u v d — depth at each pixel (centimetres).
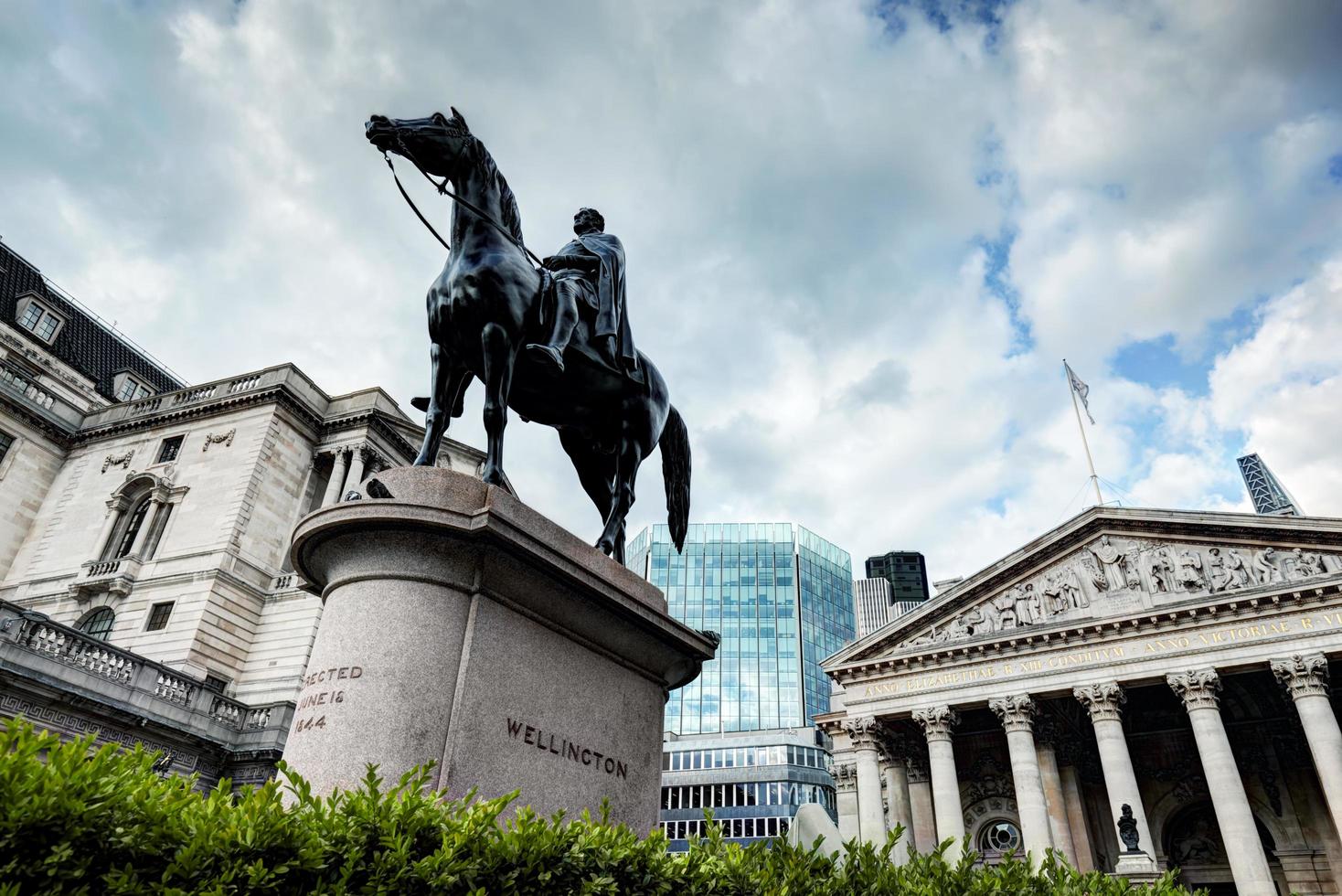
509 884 381
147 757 370
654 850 458
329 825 354
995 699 4256
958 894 623
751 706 12312
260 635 3862
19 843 281
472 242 701
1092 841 4591
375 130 693
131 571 3909
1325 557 3809
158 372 6625
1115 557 4316
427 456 654
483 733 532
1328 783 3394
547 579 599
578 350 742
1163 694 4688
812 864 549
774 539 13862
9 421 4481
